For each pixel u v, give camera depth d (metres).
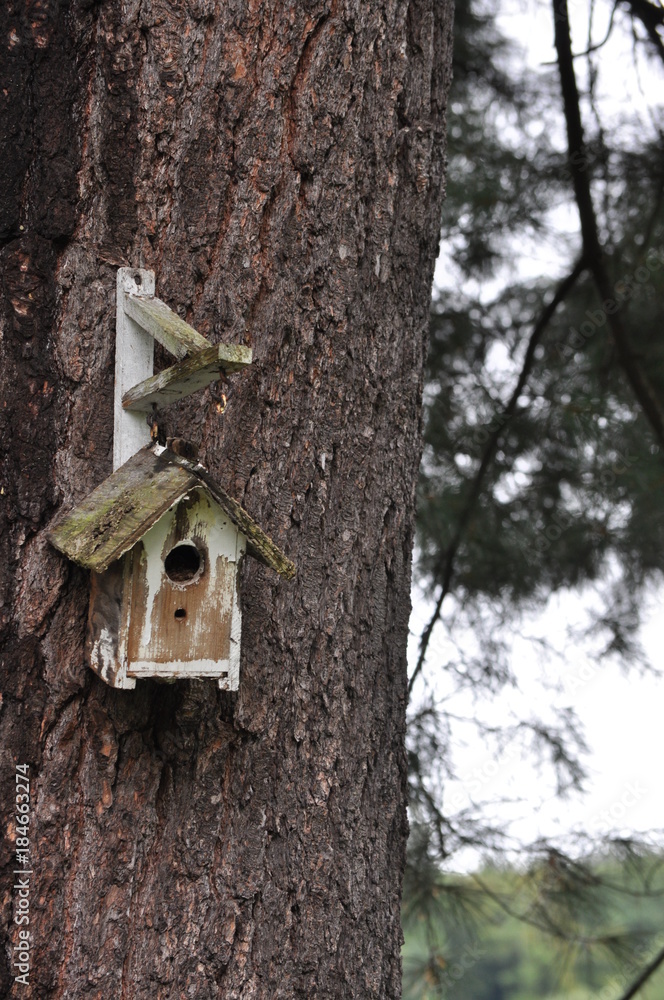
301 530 2.89
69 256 2.69
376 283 3.03
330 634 2.93
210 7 2.78
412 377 3.16
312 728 2.89
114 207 2.72
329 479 2.94
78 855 2.59
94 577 2.52
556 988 5.81
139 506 2.41
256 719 2.78
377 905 2.99
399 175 3.08
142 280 2.68
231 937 2.71
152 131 2.74
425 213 3.15
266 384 2.84
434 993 5.45
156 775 2.67
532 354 6.72
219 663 2.55
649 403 6.56
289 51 2.85
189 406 2.76
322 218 2.90
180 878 2.68
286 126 2.86
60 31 2.70
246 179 2.81
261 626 2.82
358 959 2.91
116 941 2.60
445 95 3.26
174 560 2.62
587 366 6.99
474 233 6.84
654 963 5.70
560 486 6.84
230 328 2.79
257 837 2.76
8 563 2.61
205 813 2.71
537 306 7.28
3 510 2.62
